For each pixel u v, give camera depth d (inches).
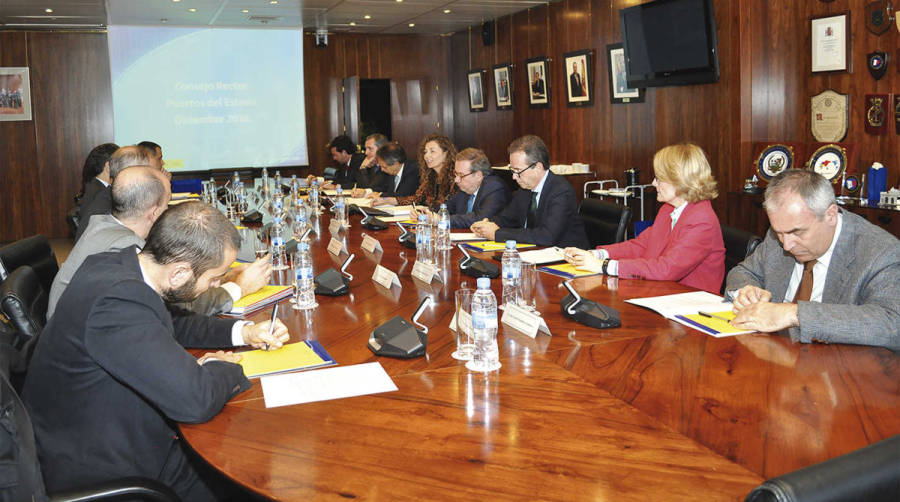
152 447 66.9
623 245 135.8
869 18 203.5
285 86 430.9
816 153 216.7
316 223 196.9
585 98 326.0
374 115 454.3
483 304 74.4
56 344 64.4
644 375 69.9
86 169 218.2
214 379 64.0
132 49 400.5
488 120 422.0
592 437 56.2
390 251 144.8
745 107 238.5
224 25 409.1
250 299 103.3
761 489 35.4
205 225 68.5
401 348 76.7
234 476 51.6
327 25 416.5
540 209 161.3
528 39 370.3
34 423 65.4
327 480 50.6
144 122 407.5
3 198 393.1
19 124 390.9
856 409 60.6
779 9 231.0
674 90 271.3
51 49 390.3
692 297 99.5
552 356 76.3
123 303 63.0
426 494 48.3
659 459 52.3
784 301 95.7
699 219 115.6
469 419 60.4
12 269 112.7
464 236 160.6
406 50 456.8
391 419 60.9
